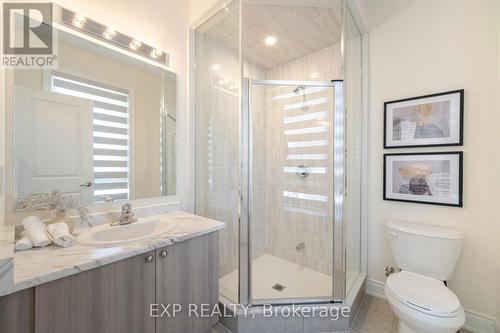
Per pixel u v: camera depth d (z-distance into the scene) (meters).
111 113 1.47
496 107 1.44
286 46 2.14
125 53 1.53
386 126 1.87
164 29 1.76
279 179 2.30
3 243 0.82
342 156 1.61
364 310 1.74
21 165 1.12
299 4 1.65
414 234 1.56
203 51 2.01
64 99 1.27
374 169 1.96
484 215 1.48
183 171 1.90
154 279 1.07
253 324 1.45
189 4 1.93
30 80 1.16
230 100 2.02
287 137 2.28
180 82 1.87
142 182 1.63
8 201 1.09
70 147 1.29
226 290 1.72
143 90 1.63
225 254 1.94
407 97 1.78
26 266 0.80
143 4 1.64
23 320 0.73
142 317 1.03
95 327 0.88
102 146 1.42
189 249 1.23
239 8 1.67
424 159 1.69
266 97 2.26
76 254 0.91
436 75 1.66
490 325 1.45
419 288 1.32
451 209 1.60
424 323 1.15
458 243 1.46
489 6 1.47
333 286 1.58
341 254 1.58
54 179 1.23
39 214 1.17
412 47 1.76
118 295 0.95
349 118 1.74
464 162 1.55
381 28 1.92
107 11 1.45
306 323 1.48
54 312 0.78
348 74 1.73
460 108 1.54
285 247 2.28
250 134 1.80
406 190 1.78
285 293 1.75
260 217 2.23
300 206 2.21
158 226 1.44
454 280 1.59
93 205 1.38
